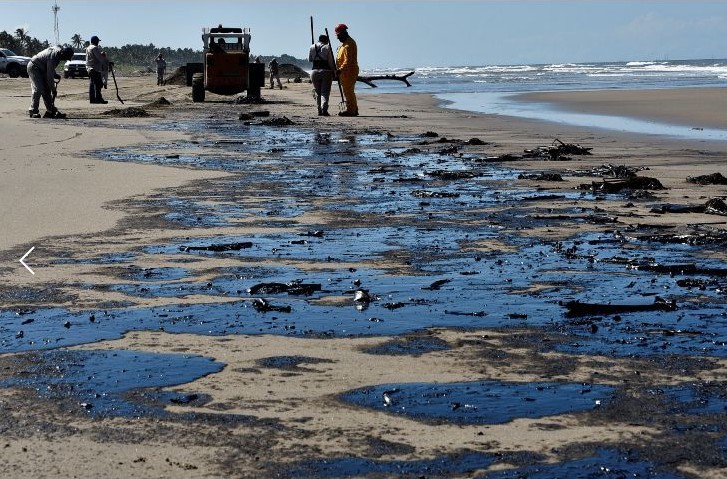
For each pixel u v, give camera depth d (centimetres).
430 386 418
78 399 402
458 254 719
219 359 460
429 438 356
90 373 438
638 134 1941
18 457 338
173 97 3850
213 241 768
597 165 1354
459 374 436
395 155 1514
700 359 459
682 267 659
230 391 412
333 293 596
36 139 1748
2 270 658
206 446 349
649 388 414
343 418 378
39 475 322
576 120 2439
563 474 322
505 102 3562
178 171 1264
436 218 891
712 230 812
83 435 360
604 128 2134
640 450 343
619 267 672
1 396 406
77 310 555
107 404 395
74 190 1049
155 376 433
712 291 599
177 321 531
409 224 857
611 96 3759
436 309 556
